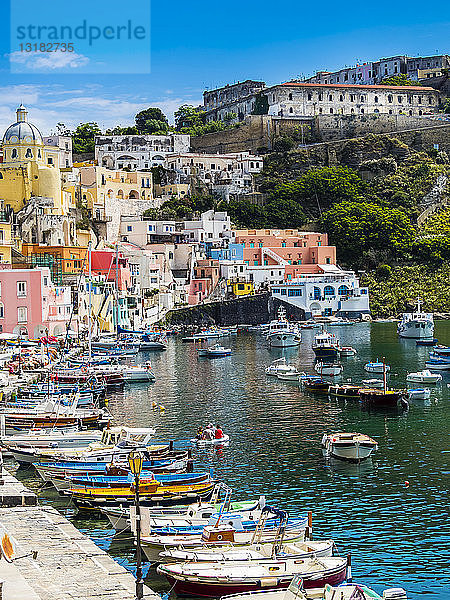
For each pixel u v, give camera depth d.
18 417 80.50
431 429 85.00
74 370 113.44
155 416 93.19
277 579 44.06
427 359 141.12
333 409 96.56
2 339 132.00
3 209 196.88
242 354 155.75
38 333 140.38
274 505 60.22
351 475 67.81
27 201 199.50
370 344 166.88
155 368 137.12
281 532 49.28
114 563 45.81
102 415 87.12
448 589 46.81
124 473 61.50
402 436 81.88
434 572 48.91
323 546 48.03
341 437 74.12
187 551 47.22
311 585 44.31
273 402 101.62
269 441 80.25
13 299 142.50
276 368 125.50
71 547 48.25
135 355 155.88
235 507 54.88
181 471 63.34
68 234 198.38
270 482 66.06
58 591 41.53
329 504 60.50
